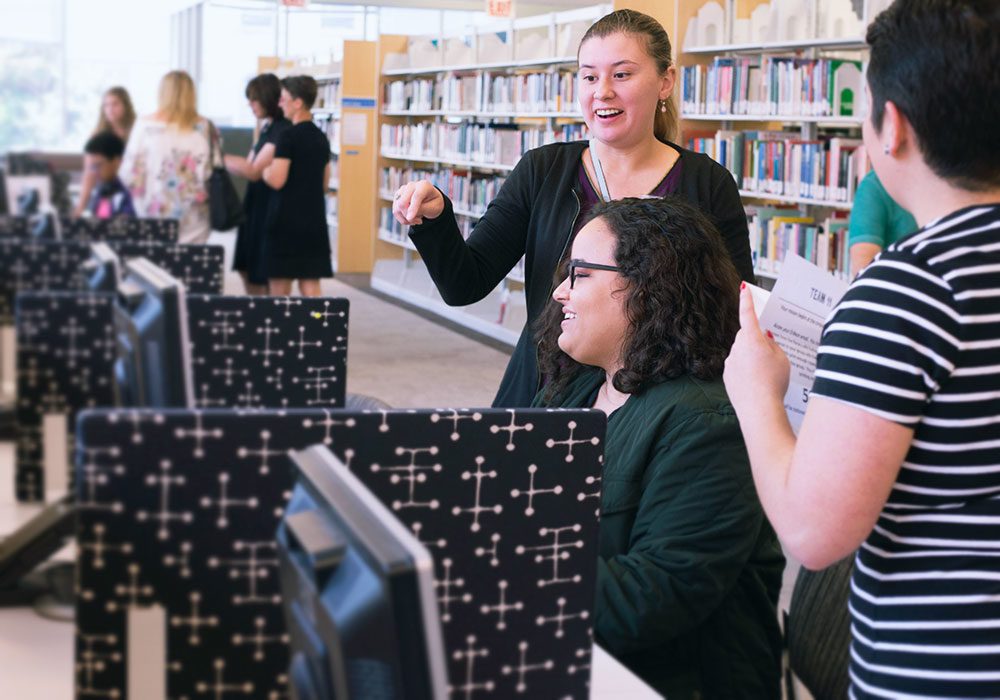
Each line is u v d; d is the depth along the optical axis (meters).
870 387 1.17
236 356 1.83
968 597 1.20
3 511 1.20
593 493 1.21
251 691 1.08
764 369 1.38
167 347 1.06
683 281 1.84
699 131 7.32
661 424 1.78
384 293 11.11
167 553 1.05
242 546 1.06
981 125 1.15
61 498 1.21
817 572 1.77
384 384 6.91
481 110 9.40
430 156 10.30
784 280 1.55
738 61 6.92
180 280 1.41
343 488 0.76
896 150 1.23
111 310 1.20
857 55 7.13
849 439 1.17
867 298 1.19
